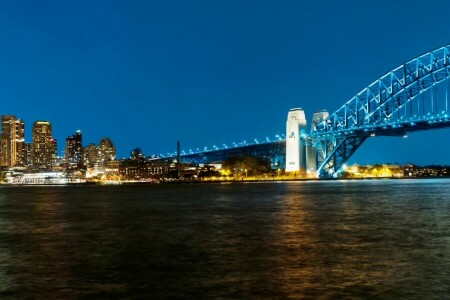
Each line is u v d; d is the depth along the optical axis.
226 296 20.62
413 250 30.16
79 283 22.97
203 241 35.09
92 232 41.66
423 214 53.56
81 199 106.00
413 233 37.81
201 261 27.59
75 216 58.50
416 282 22.27
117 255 29.95
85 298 20.67
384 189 125.06
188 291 21.42
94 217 56.53
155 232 40.88
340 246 31.78
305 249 30.84
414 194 97.75
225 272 24.70
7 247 33.75
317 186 157.12
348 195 96.06
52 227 46.28
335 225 43.56
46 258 29.34
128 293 21.27
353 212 56.72
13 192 175.00
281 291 21.16
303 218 50.31
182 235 38.59
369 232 38.53
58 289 22.02
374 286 21.67
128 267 26.31
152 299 20.41
